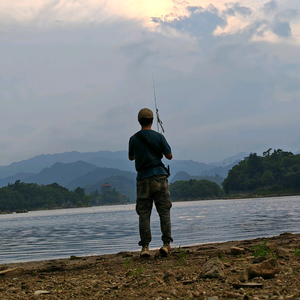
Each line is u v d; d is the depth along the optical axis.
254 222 18.14
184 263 4.96
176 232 13.99
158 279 3.85
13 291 3.81
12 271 5.25
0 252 10.39
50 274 5.07
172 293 3.25
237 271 4.09
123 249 9.37
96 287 3.79
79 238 14.20
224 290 3.27
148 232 5.96
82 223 30.33
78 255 8.67
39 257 8.73
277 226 14.82
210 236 11.76
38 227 27.72
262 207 45.62
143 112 6.12
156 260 5.47
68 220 41.38
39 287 3.98
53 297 3.43
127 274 4.39
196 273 4.16
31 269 5.74
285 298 2.84
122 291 3.54
